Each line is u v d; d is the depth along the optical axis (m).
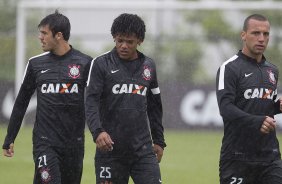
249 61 26.84
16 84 89.06
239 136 26.53
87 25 104.38
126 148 26.55
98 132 25.78
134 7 98.31
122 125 26.55
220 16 98.38
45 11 95.88
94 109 26.22
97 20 104.12
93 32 104.06
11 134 29.69
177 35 96.50
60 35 29.55
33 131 29.48
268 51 93.56
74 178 30.00
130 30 26.06
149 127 28.06
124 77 26.64
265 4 95.25
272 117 27.03
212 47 96.62
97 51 99.88
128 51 26.38
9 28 97.94
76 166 29.80
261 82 26.67
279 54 93.44
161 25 96.56
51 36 29.47
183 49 96.00
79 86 29.61
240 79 26.52
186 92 86.06
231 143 26.73
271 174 26.64
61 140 29.20
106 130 26.67
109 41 99.50
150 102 27.73
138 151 26.56
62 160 29.44
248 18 27.00
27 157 59.47
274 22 94.75
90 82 26.64
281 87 83.69
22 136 76.56
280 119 81.88
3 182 45.81
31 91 30.00
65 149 29.28
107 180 26.75
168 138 77.62
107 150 25.89
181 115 85.94
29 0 104.62
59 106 29.23
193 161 58.34
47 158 28.80
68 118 29.34
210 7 95.31
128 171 26.86
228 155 26.81
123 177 26.78
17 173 50.03
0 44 96.62
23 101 29.88
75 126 29.52
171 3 96.56
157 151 27.83
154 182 26.30
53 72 29.41
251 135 26.44
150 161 26.59
